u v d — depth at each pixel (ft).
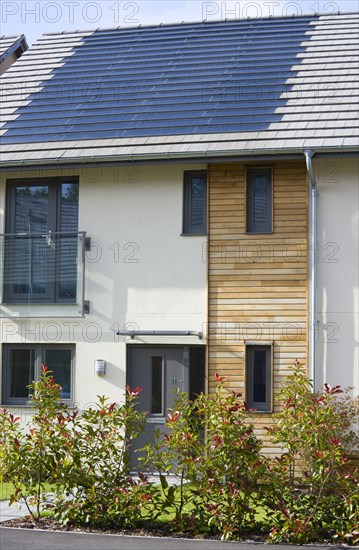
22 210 59.98
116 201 58.23
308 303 54.49
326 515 36.29
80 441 38.68
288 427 37.68
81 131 60.44
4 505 43.37
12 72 70.33
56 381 58.34
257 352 55.36
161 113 60.85
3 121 63.52
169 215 57.41
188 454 37.58
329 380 53.93
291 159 54.54
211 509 36.40
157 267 57.21
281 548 33.91
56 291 57.88
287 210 55.52
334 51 64.90
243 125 57.62
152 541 34.94
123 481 38.14
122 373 57.06
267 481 36.99
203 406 38.32
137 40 72.08
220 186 56.59
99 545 34.19
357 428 51.37
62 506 38.37
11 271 58.54
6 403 58.54
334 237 54.85
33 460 38.63
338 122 56.13
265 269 55.42
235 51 67.36
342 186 55.11
